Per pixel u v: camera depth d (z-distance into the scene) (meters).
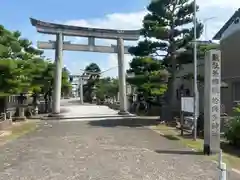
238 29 22.53
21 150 14.36
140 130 22.06
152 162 11.62
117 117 34.41
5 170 10.53
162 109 27.61
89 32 35.34
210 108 13.05
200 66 28.12
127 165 11.14
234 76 22.70
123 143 16.22
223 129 17.23
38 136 19.36
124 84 37.19
